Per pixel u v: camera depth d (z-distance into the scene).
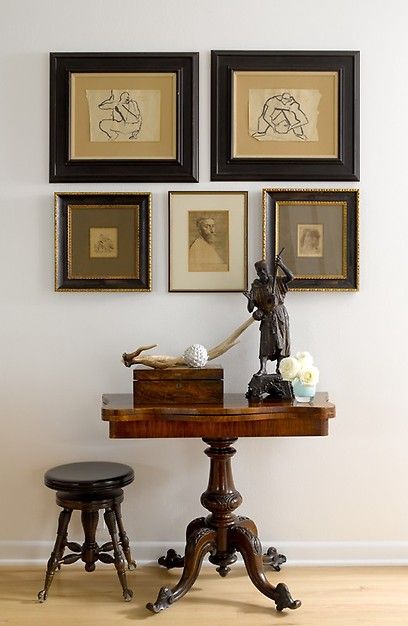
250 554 2.79
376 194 3.20
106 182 3.19
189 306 3.21
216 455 2.86
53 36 3.18
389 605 2.77
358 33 3.19
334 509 3.23
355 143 3.18
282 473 3.23
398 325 3.22
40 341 3.20
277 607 2.70
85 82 3.18
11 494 3.21
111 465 3.02
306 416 2.68
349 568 3.17
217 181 3.19
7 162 3.18
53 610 2.73
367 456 3.23
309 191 3.16
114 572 3.11
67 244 3.17
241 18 3.18
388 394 3.22
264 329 2.95
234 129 3.19
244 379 3.20
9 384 3.20
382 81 3.19
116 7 3.18
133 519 3.22
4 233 3.19
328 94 3.19
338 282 3.18
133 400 2.85
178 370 2.78
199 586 2.95
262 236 3.17
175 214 3.19
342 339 3.22
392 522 3.23
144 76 3.17
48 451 3.21
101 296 3.21
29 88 3.18
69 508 2.81
